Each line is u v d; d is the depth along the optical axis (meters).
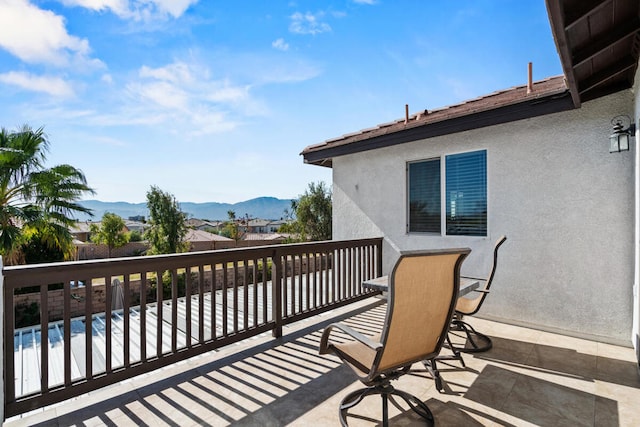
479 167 4.62
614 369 2.97
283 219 20.58
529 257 4.14
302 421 2.25
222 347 3.55
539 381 2.77
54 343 4.28
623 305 3.54
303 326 4.36
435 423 2.20
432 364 2.72
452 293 2.27
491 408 2.38
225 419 2.28
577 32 2.36
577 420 2.22
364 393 2.25
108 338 2.57
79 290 10.30
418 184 5.30
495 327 4.17
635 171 3.36
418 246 5.22
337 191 6.38
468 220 4.73
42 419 2.28
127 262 2.68
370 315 4.83
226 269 3.42
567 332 3.87
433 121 4.55
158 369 3.04
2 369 2.09
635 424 2.17
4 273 2.12
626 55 2.91
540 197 4.06
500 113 4.01
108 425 2.22
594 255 3.71
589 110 3.74
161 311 2.89
